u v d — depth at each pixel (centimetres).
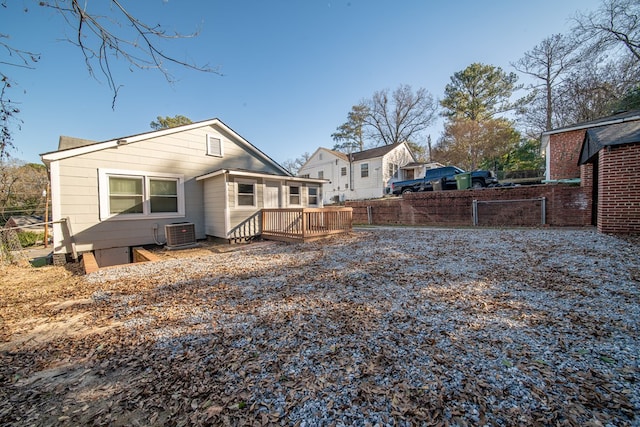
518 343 231
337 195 2584
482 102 2845
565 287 357
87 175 773
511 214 1020
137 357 238
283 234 895
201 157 1004
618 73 1588
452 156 2680
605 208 668
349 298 356
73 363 234
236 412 167
